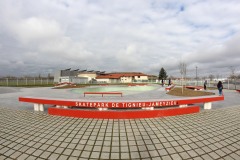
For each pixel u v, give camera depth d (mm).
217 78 42344
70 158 2908
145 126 4641
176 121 5141
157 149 3242
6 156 2977
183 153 3078
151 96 11711
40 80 33500
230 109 7031
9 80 29984
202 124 4852
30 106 7945
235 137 3867
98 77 55844
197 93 13078
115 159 2873
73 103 6000
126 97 11117
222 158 2900
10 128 4535
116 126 4641
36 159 2871
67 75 47625
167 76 60250
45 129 4426
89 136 3918
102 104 5770
